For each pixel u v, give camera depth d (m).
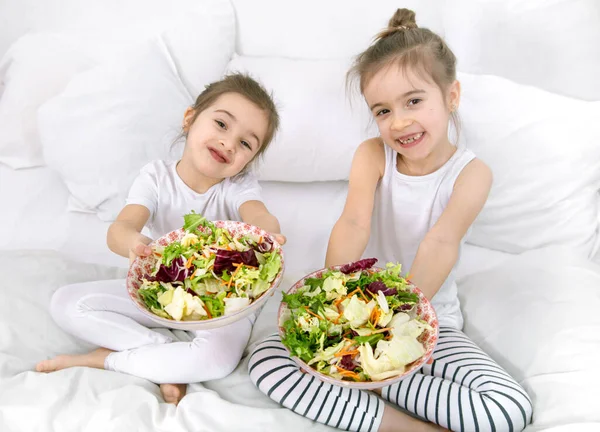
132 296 0.93
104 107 1.51
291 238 1.49
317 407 1.00
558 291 1.21
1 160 1.66
